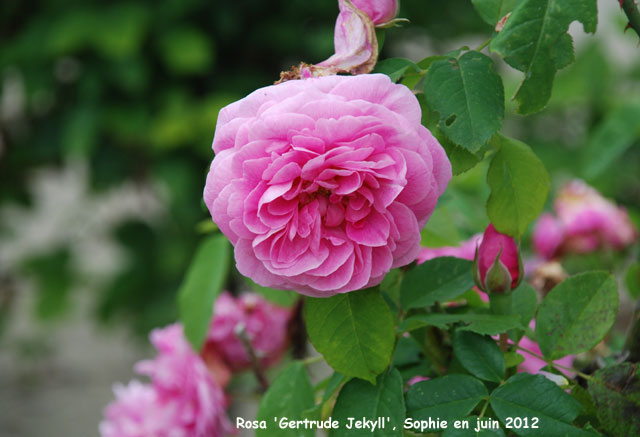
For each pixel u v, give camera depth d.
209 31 2.63
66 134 2.54
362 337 0.72
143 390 0.96
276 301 0.86
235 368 0.95
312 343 0.72
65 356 3.61
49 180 3.98
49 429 2.94
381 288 0.79
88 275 2.94
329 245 0.70
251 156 0.69
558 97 2.33
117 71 2.45
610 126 1.31
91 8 2.47
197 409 0.92
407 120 0.69
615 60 2.43
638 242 1.12
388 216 0.69
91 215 3.00
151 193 2.99
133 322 2.74
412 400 0.72
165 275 2.74
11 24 2.73
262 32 2.64
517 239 0.75
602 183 1.79
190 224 2.56
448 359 0.77
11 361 3.61
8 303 3.06
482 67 0.71
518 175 0.75
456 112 0.71
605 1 2.38
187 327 0.89
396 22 0.73
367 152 0.68
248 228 0.69
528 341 0.84
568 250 1.10
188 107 2.49
